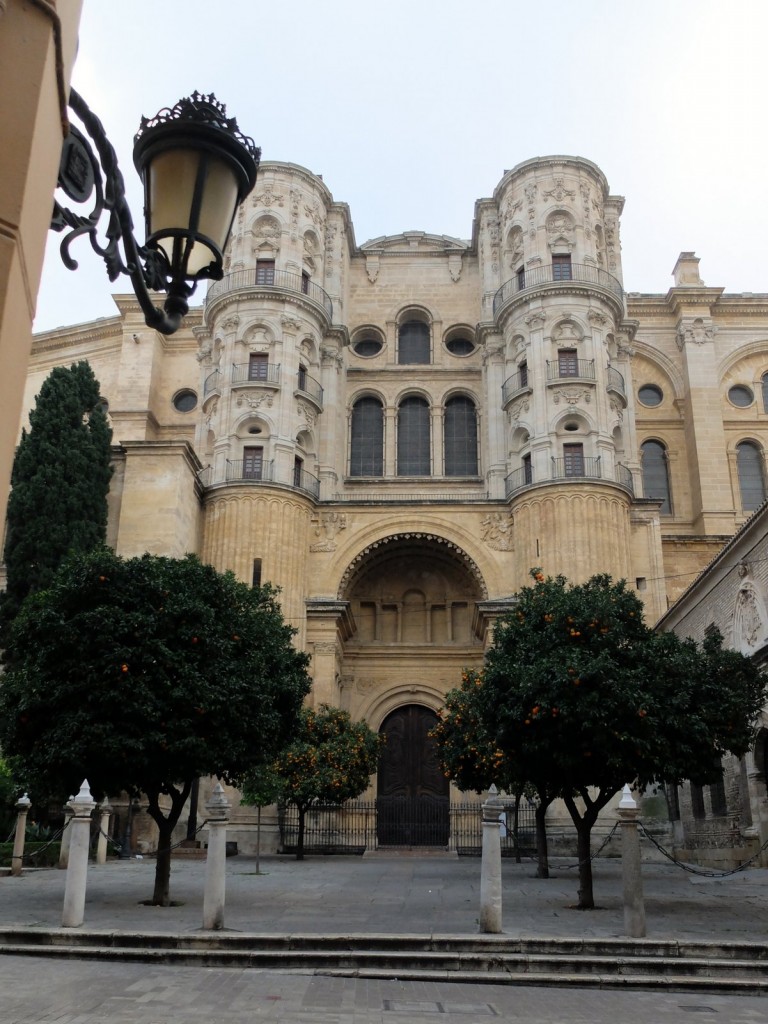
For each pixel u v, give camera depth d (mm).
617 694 17500
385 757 45750
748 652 28719
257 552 41656
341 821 40406
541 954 12859
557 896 20609
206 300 48406
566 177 48562
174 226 5469
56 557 34906
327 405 48312
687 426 54031
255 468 43906
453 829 41375
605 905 18453
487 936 13258
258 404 44406
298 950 12945
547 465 42969
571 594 20391
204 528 42812
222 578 20375
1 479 3697
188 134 5461
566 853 37875
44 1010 9219
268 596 22922
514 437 45406
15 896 18766
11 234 3793
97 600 18312
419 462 51344
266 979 11656
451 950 13031
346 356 52500
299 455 44875
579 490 41469
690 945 12953
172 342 55625
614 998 11273
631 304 56625
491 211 52344
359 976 12094
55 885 21250
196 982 11203
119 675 17250
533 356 45188
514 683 18672
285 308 46375
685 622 36844
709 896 20391
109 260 5137
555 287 45625
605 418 43812
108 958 12750
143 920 15125
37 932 13414
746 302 55750
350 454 51406
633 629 20156
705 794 33719
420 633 47781
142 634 17672
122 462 39875
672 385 55312
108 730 16953
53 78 4152
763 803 27641
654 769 18219
